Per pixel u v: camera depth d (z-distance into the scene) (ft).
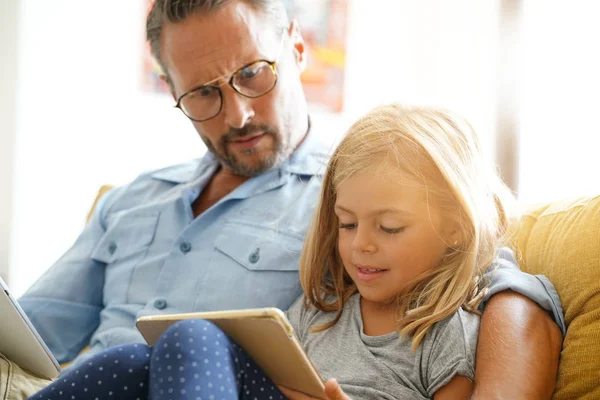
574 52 7.30
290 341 2.84
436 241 3.56
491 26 8.34
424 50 9.20
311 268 4.06
